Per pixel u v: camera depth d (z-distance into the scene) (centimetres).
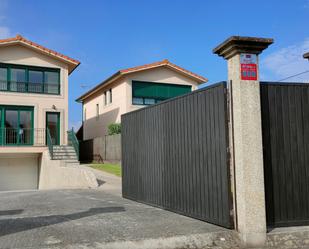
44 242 598
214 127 712
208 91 734
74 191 1331
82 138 3544
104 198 1127
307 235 647
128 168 1116
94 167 2050
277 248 620
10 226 711
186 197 805
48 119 2330
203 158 746
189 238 630
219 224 691
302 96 716
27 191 1381
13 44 2253
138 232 660
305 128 710
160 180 922
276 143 692
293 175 694
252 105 647
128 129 1127
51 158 2030
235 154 657
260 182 637
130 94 2538
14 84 2255
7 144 2211
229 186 668
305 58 813
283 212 682
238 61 650
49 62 2342
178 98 849
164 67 2669
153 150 964
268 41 647
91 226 709
